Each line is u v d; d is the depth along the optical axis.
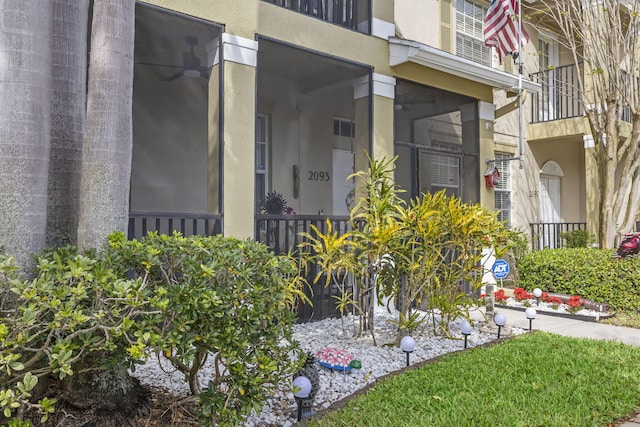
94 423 2.61
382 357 4.57
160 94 7.27
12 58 2.48
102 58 2.77
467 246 5.30
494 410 3.24
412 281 5.02
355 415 3.14
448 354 4.59
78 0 3.03
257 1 5.58
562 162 12.30
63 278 2.18
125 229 2.85
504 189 10.87
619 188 8.27
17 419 2.12
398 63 6.83
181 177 7.43
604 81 8.32
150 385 3.44
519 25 8.14
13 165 2.48
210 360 4.06
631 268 6.96
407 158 7.90
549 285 7.80
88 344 2.18
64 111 2.93
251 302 2.74
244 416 3.07
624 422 3.19
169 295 2.44
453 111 8.38
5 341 1.96
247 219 5.38
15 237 2.47
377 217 4.89
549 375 3.96
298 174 8.70
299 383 3.01
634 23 8.03
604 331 5.92
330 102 9.16
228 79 5.29
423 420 3.06
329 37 6.23
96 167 2.75
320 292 6.16
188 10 5.05
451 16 9.41
